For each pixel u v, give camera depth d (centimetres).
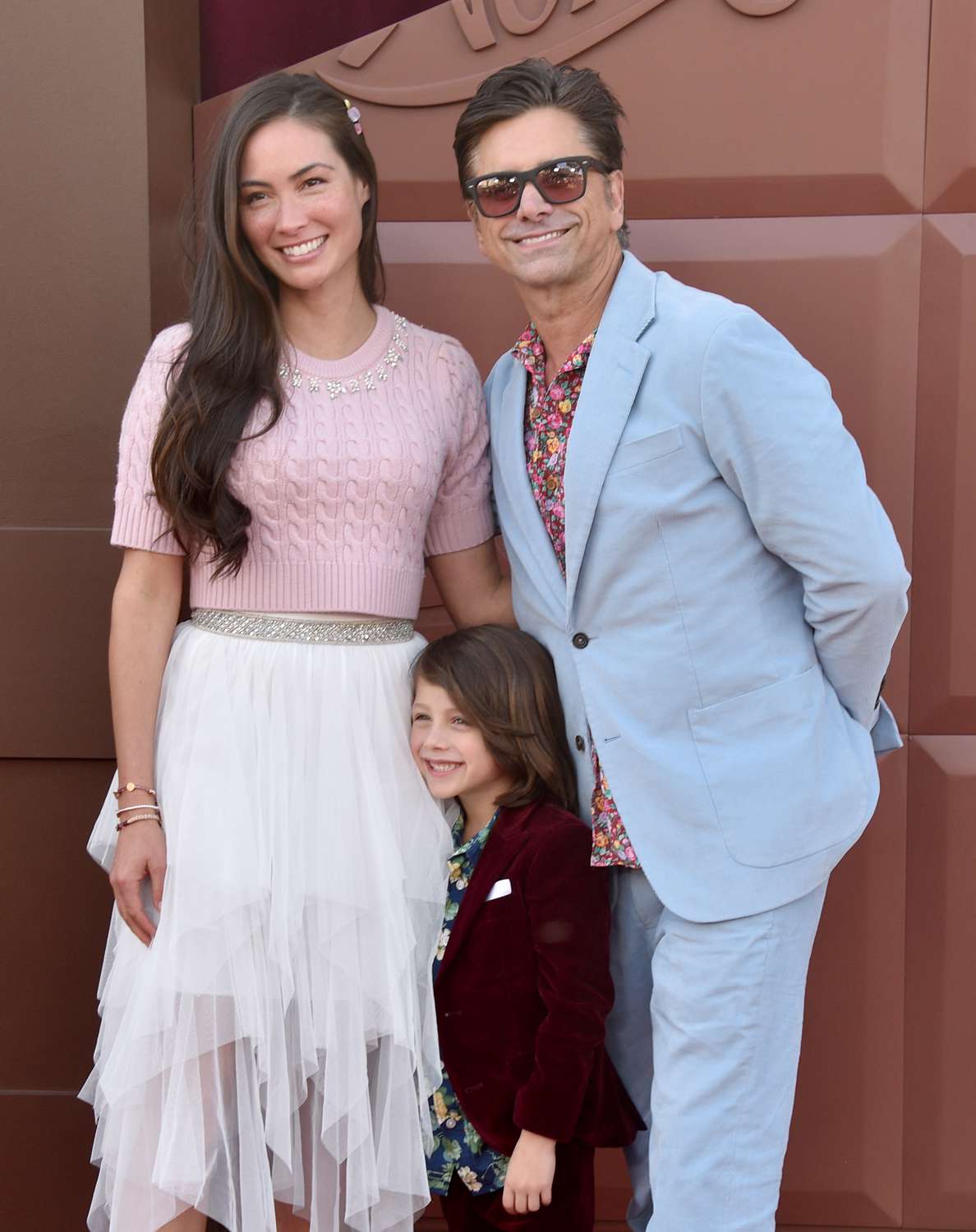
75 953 208
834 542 150
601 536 160
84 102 195
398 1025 161
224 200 161
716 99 199
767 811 156
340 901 161
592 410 159
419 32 203
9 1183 211
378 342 171
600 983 164
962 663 204
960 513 202
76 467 201
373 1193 163
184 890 157
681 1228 155
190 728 163
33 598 202
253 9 221
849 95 197
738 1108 156
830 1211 213
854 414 203
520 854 167
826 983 210
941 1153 210
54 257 198
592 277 164
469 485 180
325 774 162
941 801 206
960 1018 208
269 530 164
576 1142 169
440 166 205
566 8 200
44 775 206
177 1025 158
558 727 171
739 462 152
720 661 158
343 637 167
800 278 201
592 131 160
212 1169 162
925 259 200
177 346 166
